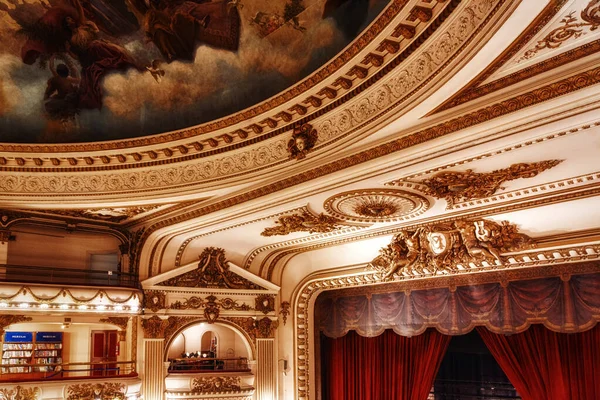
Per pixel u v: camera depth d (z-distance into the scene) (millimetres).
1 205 12656
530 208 11062
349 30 8805
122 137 12148
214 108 11266
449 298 14062
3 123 12070
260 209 11805
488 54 6652
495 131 7711
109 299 13680
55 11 11164
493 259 12109
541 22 6039
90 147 12094
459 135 8023
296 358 16234
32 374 13055
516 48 6531
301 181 10344
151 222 13930
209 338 17453
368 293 15781
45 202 12477
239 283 15820
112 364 14734
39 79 11922
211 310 15328
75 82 11977
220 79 11016
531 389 13469
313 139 10031
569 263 12148
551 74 6863
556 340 13070
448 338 15125
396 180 9711
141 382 14133
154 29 11031
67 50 11648
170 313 14789
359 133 9086
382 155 9023
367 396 16312
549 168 9062
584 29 6133
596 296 11828
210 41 10773
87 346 14969
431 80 7520
